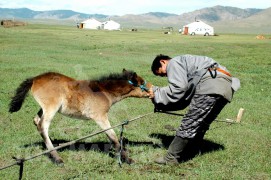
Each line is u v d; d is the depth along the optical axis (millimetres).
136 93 7602
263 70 24078
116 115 11109
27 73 18531
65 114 7363
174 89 6738
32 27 103750
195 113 6758
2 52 29922
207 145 8453
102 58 29562
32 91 7195
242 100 14648
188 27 130000
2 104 11664
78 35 68000
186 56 6941
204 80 6688
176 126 10164
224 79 6727
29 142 8180
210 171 6906
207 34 127812
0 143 8039
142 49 40188
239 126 10227
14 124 9555
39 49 34969
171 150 7117
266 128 10273
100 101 7297
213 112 6938
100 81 7414
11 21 107562
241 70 23984
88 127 9648
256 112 12219
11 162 7000
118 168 6945
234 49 42625
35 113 10836
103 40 55562
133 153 7781
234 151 8031
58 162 6949
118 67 23172
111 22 164875
